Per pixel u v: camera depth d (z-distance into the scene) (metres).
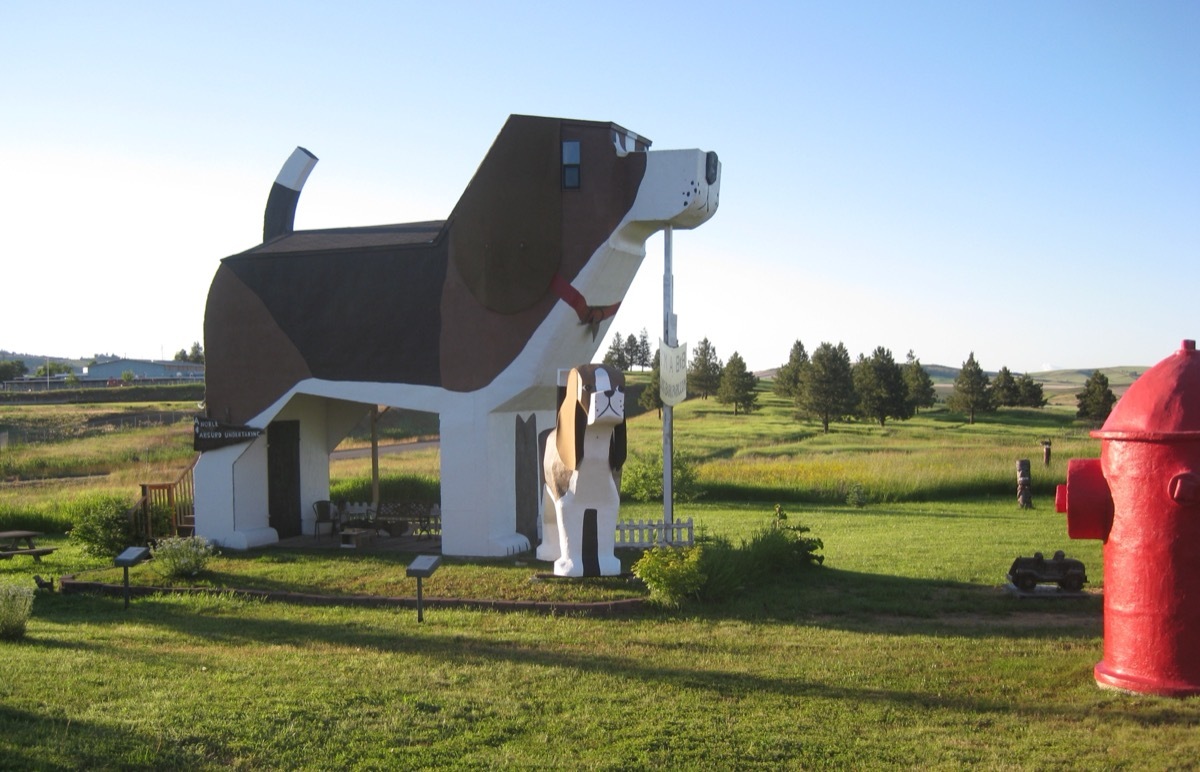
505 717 8.73
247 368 19.66
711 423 71.19
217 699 9.02
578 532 15.21
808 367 73.88
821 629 12.61
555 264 17.11
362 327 18.66
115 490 29.36
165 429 61.53
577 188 17.06
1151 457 9.41
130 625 13.00
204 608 14.19
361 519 21.06
